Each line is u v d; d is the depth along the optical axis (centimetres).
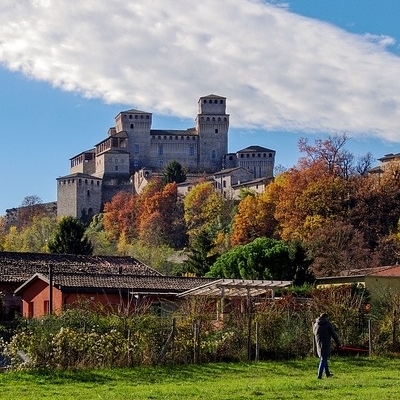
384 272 6494
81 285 5669
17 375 3014
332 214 13500
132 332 3381
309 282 7106
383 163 18900
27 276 6512
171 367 3309
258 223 14862
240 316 3703
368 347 3878
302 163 14900
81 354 3238
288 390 2639
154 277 6175
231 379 3075
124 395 2553
